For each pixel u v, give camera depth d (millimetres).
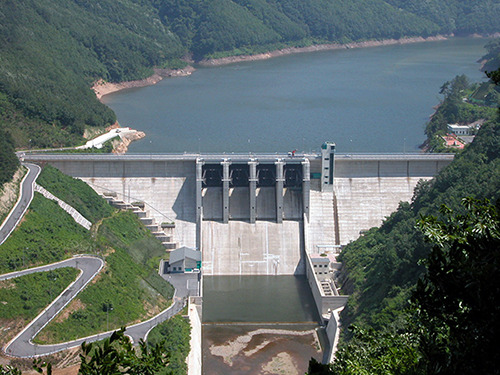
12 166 193125
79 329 140375
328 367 56562
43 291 148625
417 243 156000
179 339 145500
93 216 193375
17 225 170500
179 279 178750
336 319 160750
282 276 197750
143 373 54125
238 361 152750
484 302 48625
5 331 136250
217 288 190125
